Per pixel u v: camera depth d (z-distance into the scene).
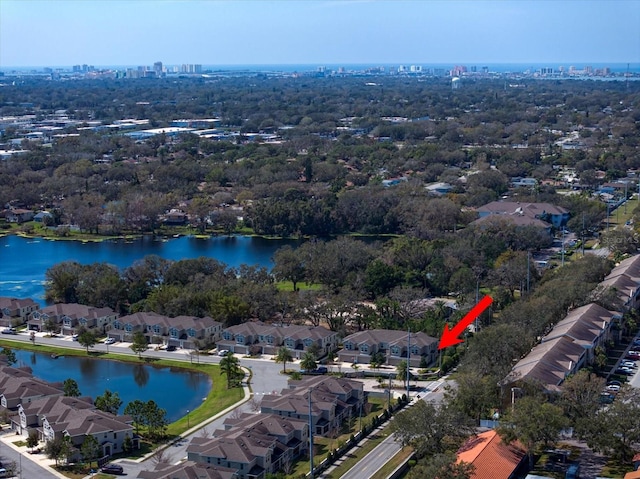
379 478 138.12
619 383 174.00
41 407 165.75
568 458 140.38
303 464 146.75
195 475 133.12
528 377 154.12
